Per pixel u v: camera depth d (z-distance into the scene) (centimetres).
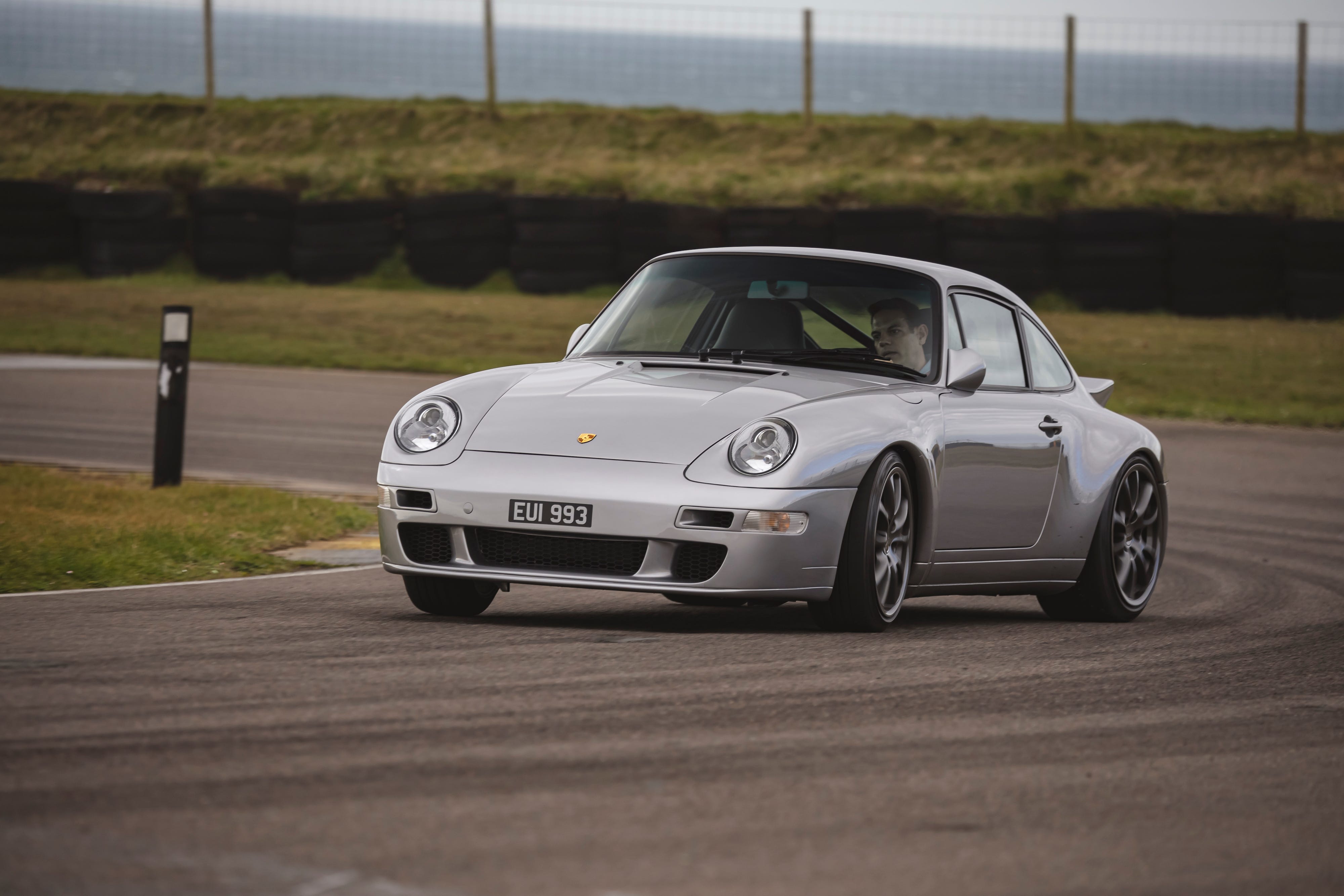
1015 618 2580
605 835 1155
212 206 9575
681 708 1592
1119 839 1209
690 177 10812
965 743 1500
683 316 2381
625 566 1995
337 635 1983
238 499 3397
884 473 2102
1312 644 2252
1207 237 8781
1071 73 11625
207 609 2194
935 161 11331
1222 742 1561
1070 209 8894
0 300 8650
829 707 1630
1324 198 10388
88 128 11975
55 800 1193
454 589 2178
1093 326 8350
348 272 9519
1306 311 8756
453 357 7162
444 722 1491
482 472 2034
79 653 1803
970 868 1119
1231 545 3588
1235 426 6031
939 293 2380
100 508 3133
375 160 11294
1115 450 2572
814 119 12019
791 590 2011
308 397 5825
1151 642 2228
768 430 2022
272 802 1207
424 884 1030
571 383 2181
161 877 1026
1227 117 11619
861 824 1215
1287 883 1120
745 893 1041
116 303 8650
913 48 11900
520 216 9212
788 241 8794
